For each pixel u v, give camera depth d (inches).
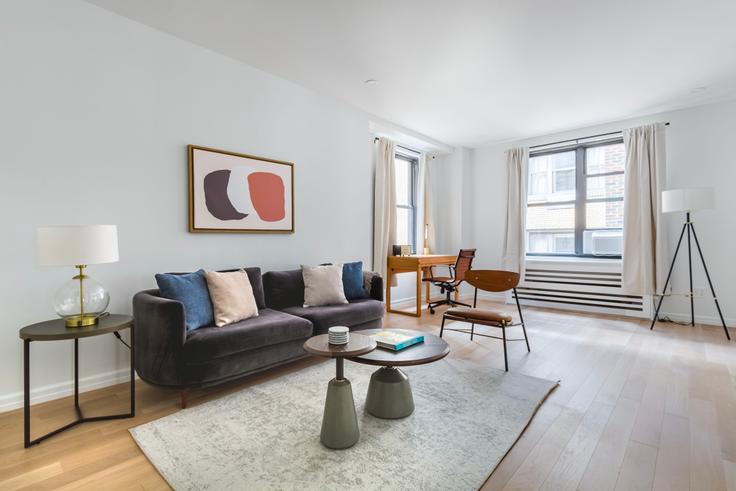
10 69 85.4
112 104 100.6
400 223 234.4
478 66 131.6
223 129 124.9
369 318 131.2
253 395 92.6
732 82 145.2
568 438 73.3
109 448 69.6
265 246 138.7
